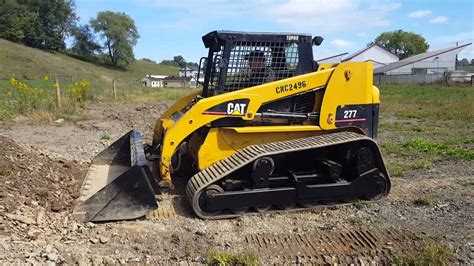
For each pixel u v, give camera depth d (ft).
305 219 18.89
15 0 287.07
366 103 21.61
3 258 13.51
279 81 20.61
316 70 21.89
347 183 20.33
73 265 13.98
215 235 17.08
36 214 16.99
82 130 41.81
